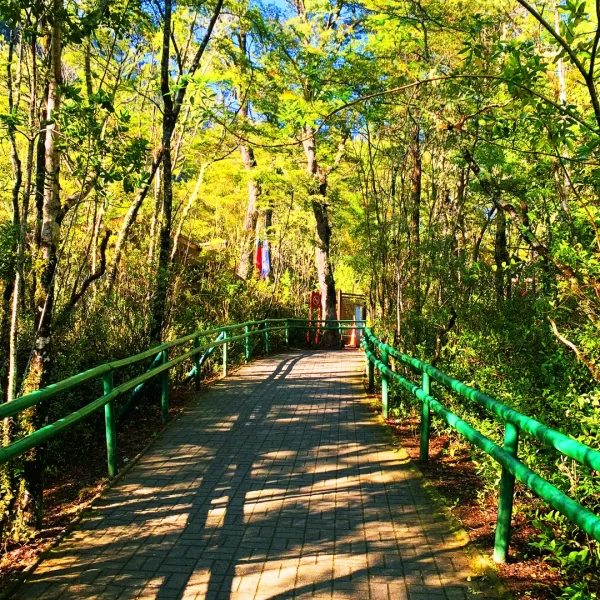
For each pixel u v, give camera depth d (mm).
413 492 5191
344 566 3852
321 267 23500
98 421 7082
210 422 7746
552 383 5059
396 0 7008
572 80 5891
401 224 9117
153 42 11141
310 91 5902
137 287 10125
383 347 8109
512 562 3863
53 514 4793
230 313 15688
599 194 5383
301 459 6141
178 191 20828
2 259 5898
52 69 5141
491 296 8500
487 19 5207
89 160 4852
